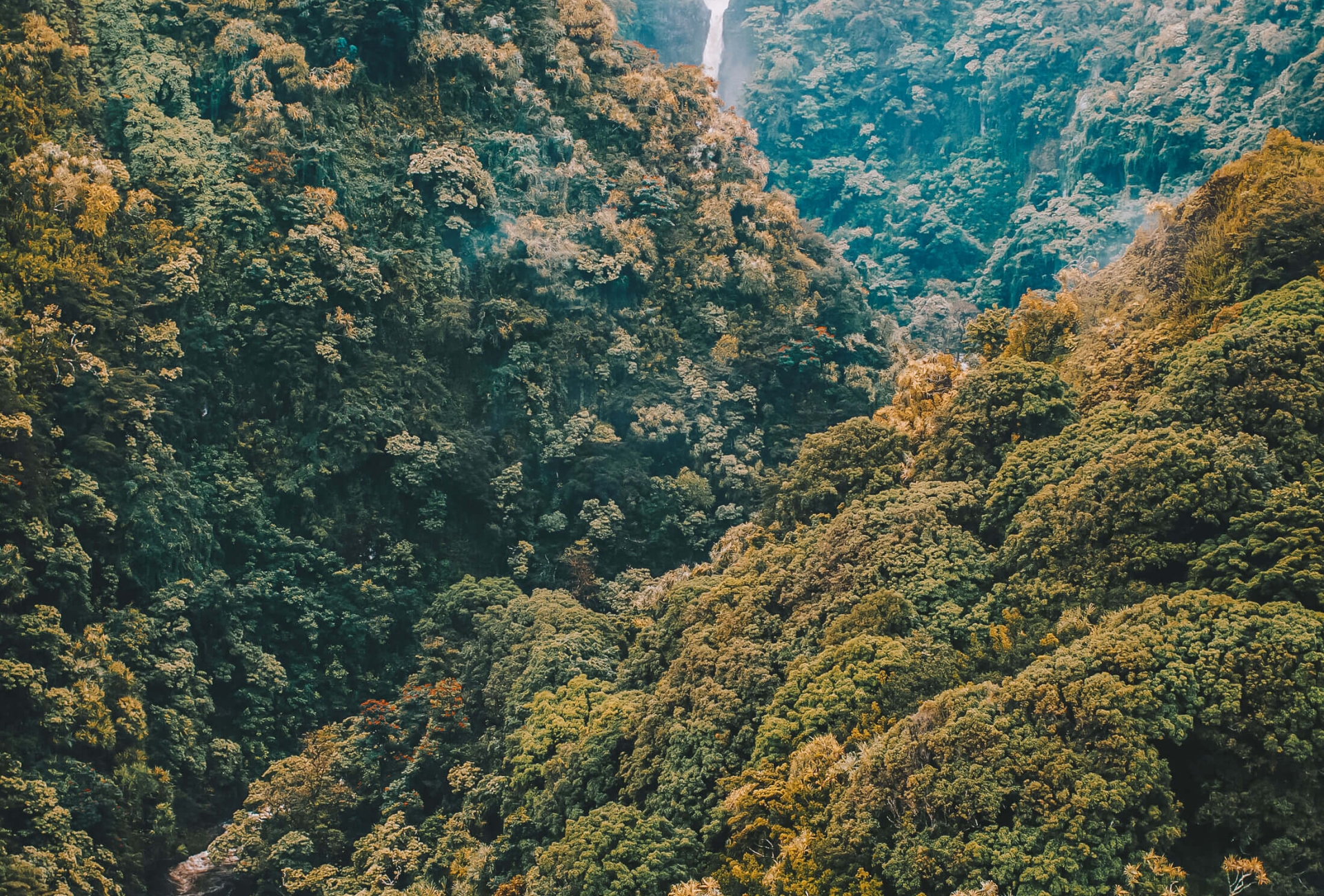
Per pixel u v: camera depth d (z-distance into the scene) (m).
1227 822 42.81
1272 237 64.12
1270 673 43.44
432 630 89.94
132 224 93.88
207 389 92.88
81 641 73.19
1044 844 42.69
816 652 60.22
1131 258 77.31
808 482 75.81
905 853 44.88
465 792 72.44
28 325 81.38
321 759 76.69
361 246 103.81
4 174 86.06
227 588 86.25
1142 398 63.03
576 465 105.44
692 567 97.38
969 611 58.34
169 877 73.69
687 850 53.94
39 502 75.06
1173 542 54.12
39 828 64.62
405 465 97.19
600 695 70.50
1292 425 54.97
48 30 97.00
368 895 66.50
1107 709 44.50
